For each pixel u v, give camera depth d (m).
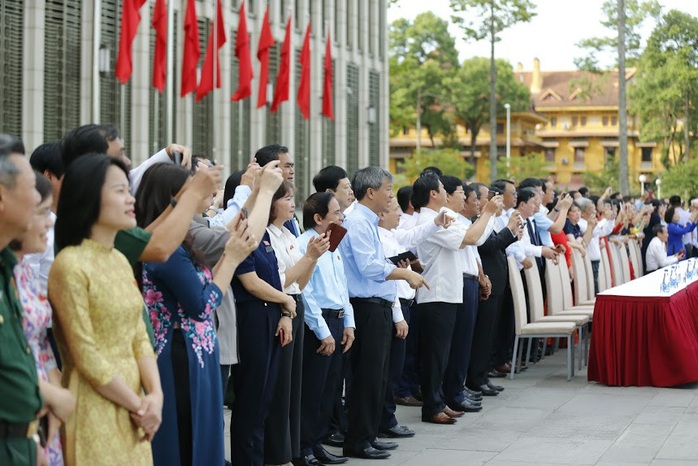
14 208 3.63
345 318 7.32
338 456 7.55
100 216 4.13
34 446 3.68
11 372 3.60
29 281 3.93
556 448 7.77
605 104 84.38
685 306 11.26
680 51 52.81
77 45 19.30
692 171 51.88
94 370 4.01
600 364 10.91
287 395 6.56
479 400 9.80
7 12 17.70
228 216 6.59
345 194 8.04
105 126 5.10
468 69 72.88
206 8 23.56
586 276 14.08
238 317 6.29
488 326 10.12
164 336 4.95
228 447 7.79
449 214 8.73
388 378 8.16
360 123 34.00
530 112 80.06
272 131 27.64
